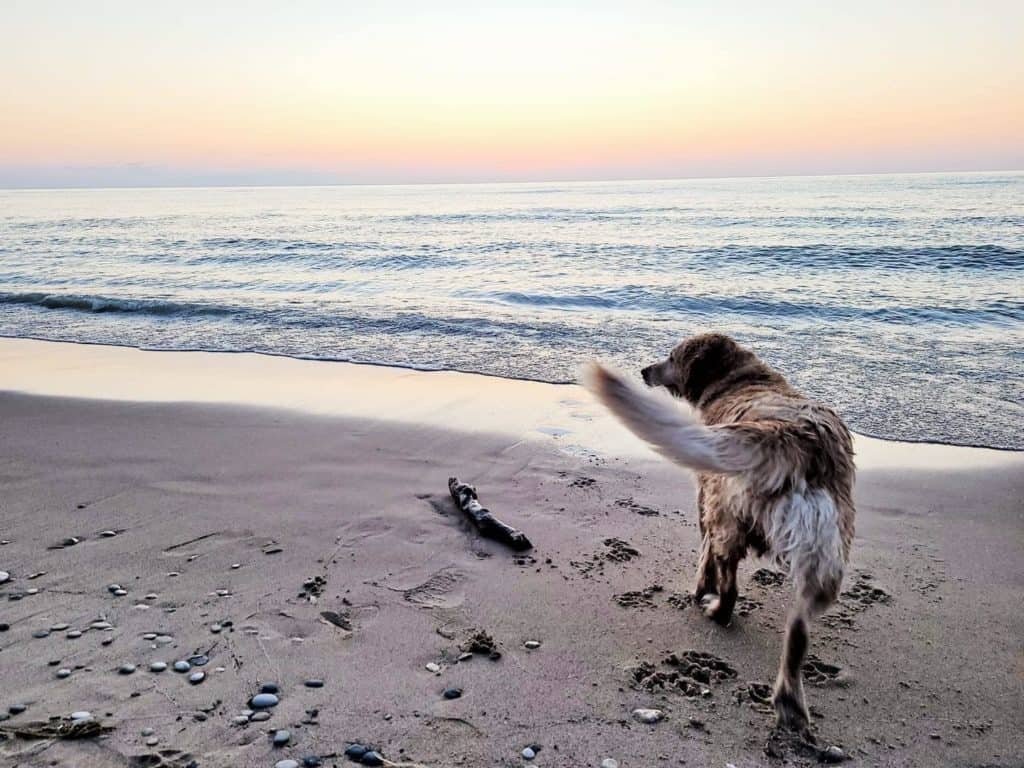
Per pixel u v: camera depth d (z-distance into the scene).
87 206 24.88
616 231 10.90
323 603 1.48
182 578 1.56
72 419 2.73
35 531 1.78
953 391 3.06
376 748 1.07
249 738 1.08
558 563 1.69
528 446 2.46
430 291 5.98
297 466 2.26
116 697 1.16
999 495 2.06
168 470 2.21
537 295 5.54
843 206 14.59
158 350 4.09
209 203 27.41
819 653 1.36
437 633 1.39
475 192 44.34
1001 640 1.38
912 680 1.27
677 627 1.44
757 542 1.30
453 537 1.80
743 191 26.72
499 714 1.16
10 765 1.00
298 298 5.70
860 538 1.84
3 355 4.01
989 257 6.75
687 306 5.09
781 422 1.25
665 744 1.10
